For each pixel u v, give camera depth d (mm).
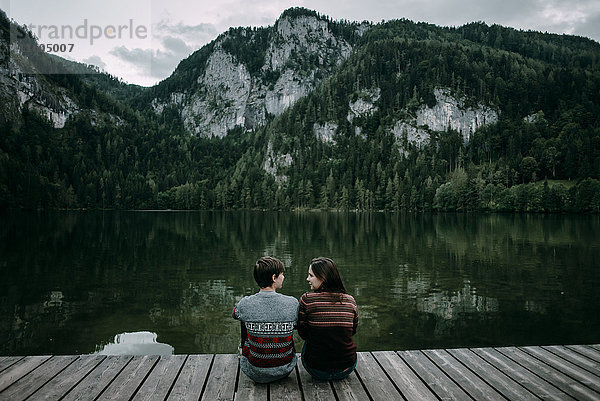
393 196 136000
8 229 50312
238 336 11922
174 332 12242
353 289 17578
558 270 22172
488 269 22562
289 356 4656
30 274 20969
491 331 12141
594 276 20438
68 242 36156
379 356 5809
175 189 160875
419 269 22562
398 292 17000
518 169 132750
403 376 5121
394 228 57031
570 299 15773
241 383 4863
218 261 25719
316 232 49781
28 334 11922
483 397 4570
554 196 101062
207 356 5730
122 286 18312
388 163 169625
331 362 4637
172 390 4660
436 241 38094
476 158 168250
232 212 138500
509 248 32281
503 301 15531
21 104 185500
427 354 5898
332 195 147000
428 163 162875
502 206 110062
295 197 154250
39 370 5230
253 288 18031
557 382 4969
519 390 4746
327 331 4582
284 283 18969
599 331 12125
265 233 48188
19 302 15461
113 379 4980
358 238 41562
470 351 6016
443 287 17922
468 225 63031
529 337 11617
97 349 10797
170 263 24781
